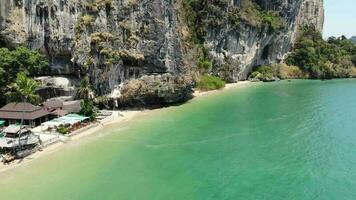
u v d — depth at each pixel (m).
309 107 77.62
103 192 36.88
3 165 43.12
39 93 63.84
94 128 58.28
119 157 46.00
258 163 44.75
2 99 61.22
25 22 62.78
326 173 41.72
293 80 128.50
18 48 61.38
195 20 103.19
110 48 68.12
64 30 64.75
